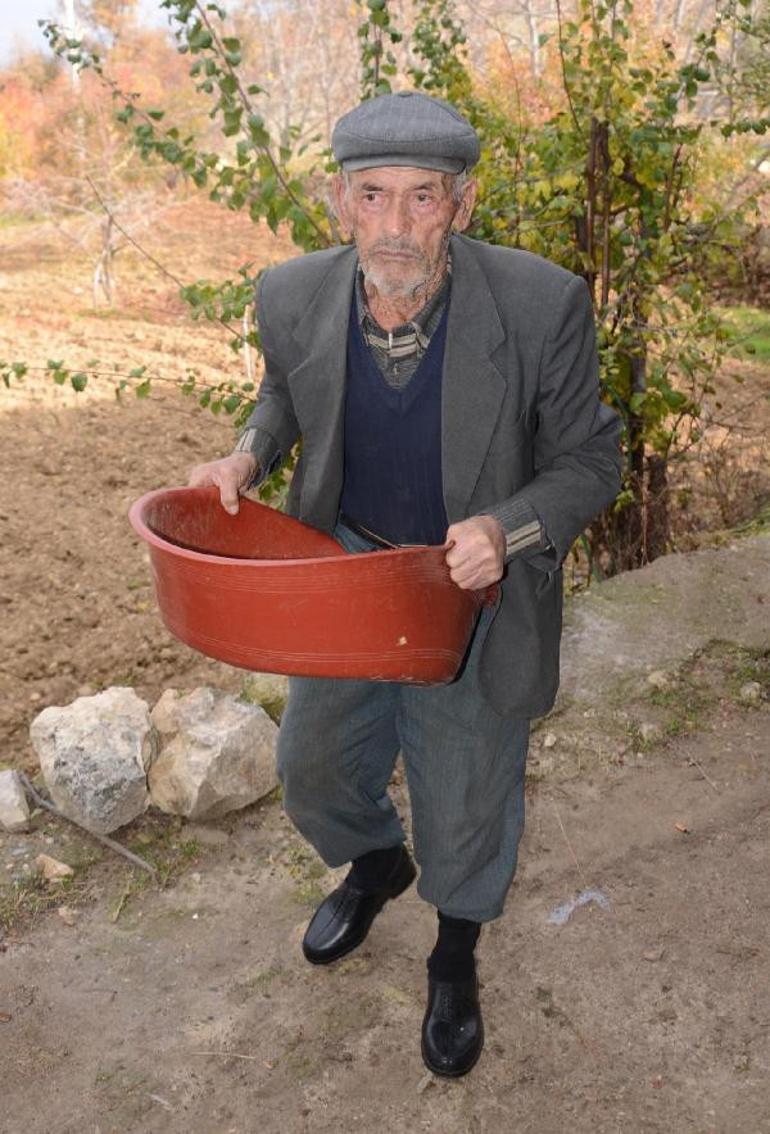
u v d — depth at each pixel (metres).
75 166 15.19
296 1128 2.28
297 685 2.28
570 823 3.11
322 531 2.19
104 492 7.27
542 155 4.39
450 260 1.92
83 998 2.60
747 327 9.73
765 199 6.30
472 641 2.12
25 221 16.59
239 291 3.83
